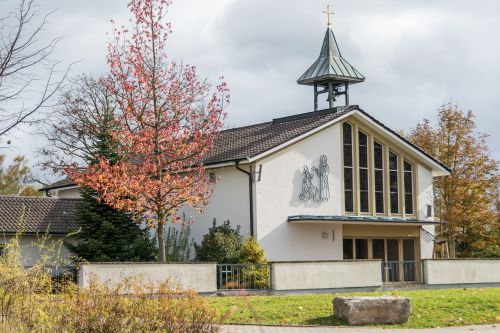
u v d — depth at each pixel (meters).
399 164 36.69
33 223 34.53
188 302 12.68
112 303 12.34
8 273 13.00
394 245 36.28
